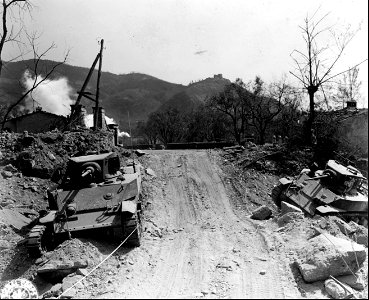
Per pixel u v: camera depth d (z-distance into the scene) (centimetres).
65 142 2138
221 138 5584
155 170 2322
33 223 1461
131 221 1195
